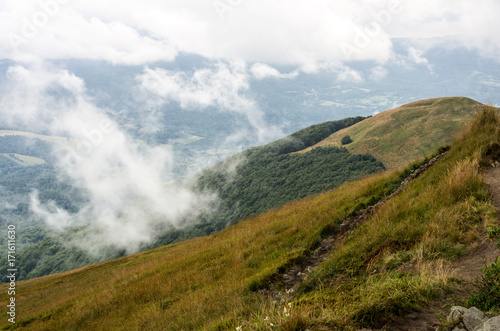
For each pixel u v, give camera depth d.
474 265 4.16
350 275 5.52
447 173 8.60
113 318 9.69
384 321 3.36
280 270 7.54
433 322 3.16
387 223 7.03
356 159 90.50
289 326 3.40
